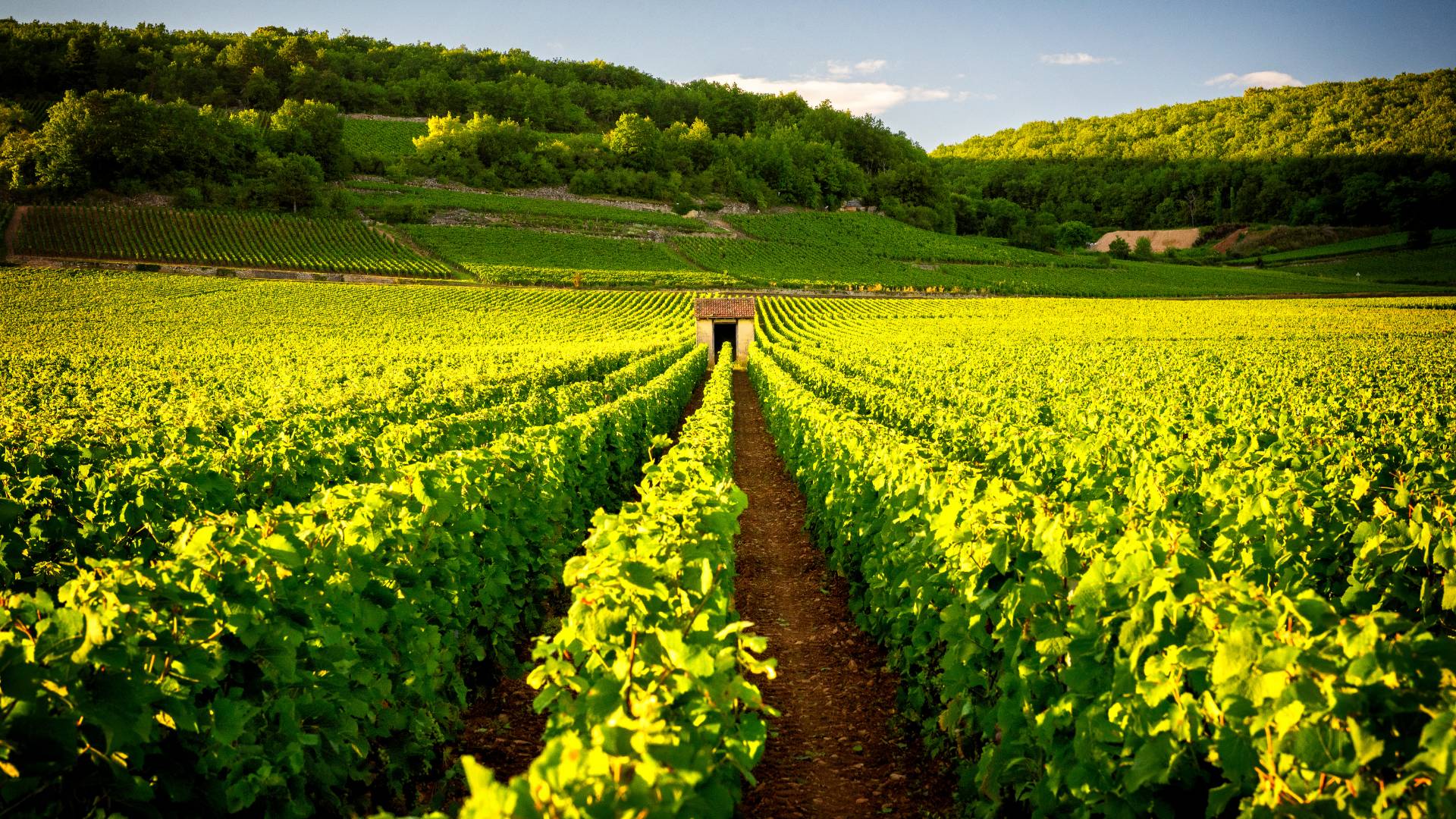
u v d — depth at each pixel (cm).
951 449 898
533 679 357
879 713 605
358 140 13850
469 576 585
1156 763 300
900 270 10806
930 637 541
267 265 8031
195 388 2075
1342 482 618
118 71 14350
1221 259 12325
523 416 1223
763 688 654
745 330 5784
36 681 266
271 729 365
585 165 13812
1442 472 677
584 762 204
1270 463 758
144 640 309
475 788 183
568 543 847
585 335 5438
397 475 639
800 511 1331
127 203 9369
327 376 2317
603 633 342
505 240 10306
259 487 725
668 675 317
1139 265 11806
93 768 290
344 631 421
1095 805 334
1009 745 402
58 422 1145
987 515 460
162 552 592
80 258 7450
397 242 9569
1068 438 936
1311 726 240
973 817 446
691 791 236
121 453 800
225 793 338
